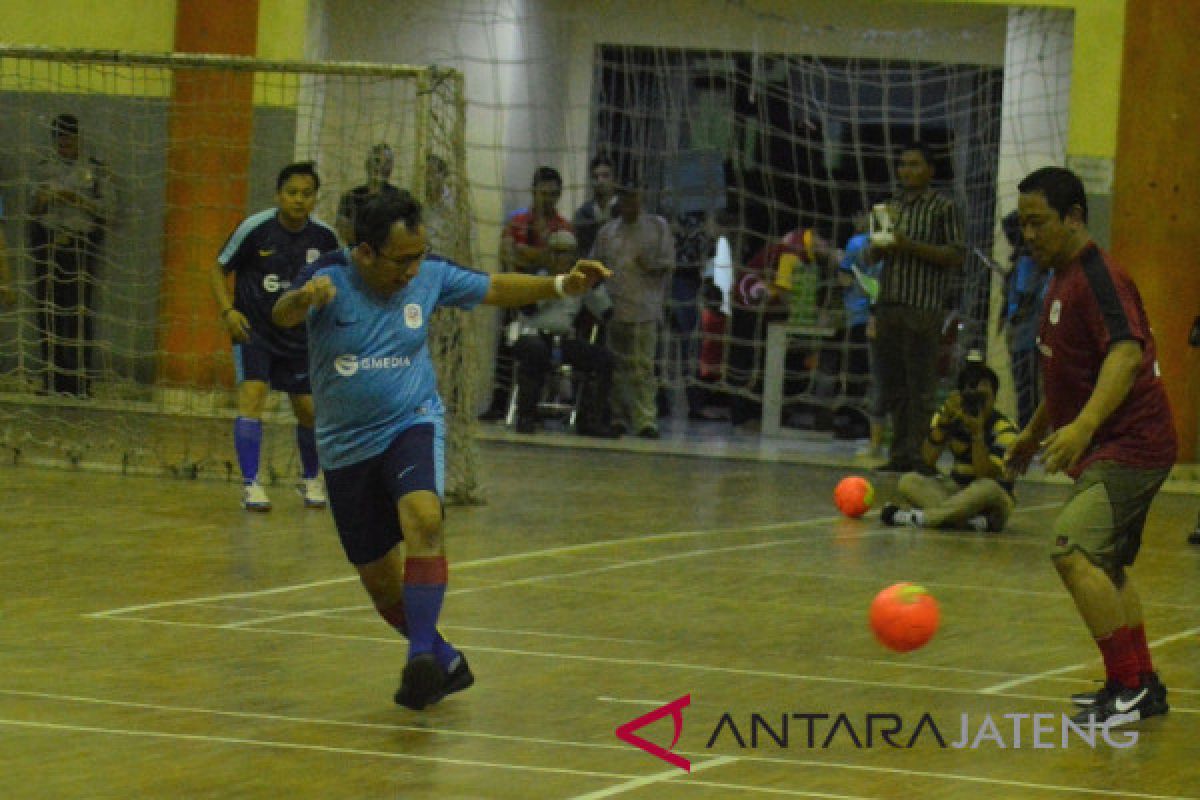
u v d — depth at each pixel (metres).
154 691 10.09
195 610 12.68
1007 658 12.27
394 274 9.84
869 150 35.62
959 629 13.35
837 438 31.55
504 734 9.45
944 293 25.84
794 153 33.66
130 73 30.48
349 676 10.73
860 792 8.55
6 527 16.34
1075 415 10.70
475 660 11.43
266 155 30.05
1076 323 10.46
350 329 9.95
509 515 19.14
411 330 10.09
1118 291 10.30
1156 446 10.44
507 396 31.08
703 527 18.98
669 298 33.66
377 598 10.58
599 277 10.33
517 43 32.88
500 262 29.20
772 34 35.12
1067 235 10.52
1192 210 27.88
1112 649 10.43
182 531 16.66
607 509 20.12
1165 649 12.98
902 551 17.70
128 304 29.75
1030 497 24.23
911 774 8.97
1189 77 27.73
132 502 18.59
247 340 18.45
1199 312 28.00
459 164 19.81
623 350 29.72
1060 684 11.42
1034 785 8.84
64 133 28.84
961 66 34.59
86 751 8.68
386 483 10.00
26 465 21.44
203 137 29.83
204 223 29.55
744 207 35.72
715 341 33.66
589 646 12.09
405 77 19.89
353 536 10.28
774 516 20.33
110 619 12.19
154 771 8.36
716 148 35.62
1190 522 21.88
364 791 8.19
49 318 29.47
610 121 35.56
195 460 22.30
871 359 28.14
